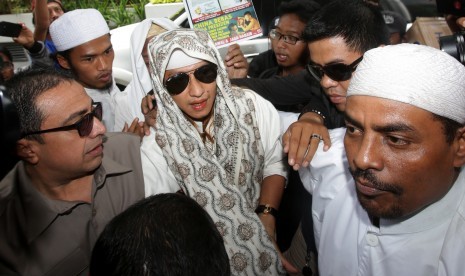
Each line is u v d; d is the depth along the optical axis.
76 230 1.28
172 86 1.44
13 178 1.28
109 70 2.31
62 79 1.21
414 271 1.08
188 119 1.59
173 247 0.82
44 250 1.23
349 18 1.39
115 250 0.84
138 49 2.24
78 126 1.19
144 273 0.80
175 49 1.42
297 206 2.03
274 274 1.54
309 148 1.37
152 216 0.87
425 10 3.91
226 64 2.30
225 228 1.48
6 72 2.05
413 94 0.81
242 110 1.58
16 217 1.22
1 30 2.87
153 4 5.90
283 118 1.87
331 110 1.67
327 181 1.31
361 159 0.87
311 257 1.63
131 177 1.41
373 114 0.85
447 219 1.03
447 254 1.02
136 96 2.27
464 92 0.85
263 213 1.66
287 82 1.99
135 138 1.51
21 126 1.14
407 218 1.05
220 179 1.49
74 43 2.17
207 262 0.85
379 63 0.86
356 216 1.20
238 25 2.24
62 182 1.29
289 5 2.28
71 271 1.26
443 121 0.83
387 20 2.18
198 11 2.20
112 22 6.99
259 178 1.69
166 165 1.51
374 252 1.14
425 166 0.85
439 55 0.85
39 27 3.20
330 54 1.41
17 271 1.20
